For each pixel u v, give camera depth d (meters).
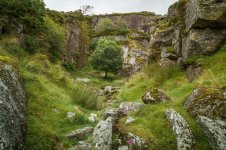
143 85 13.94
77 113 8.08
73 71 30.98
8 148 4.71
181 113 7.63
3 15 15.52
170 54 14.61
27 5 17.52
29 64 11.20
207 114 7.01
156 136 6.86
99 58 36.41
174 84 12.48
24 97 6.87
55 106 8.18
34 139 6.00
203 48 12.34
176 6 16.56
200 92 7.86
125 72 40.06
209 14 12.03
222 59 11.18
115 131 7.03
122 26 53.88
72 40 39.47
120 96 14.34
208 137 6.59
